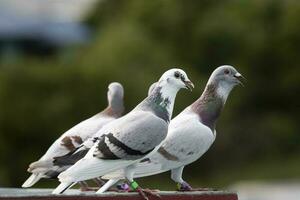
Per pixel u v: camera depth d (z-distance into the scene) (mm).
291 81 34125
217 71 11750
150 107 10609
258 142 32719
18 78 29469
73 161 10875
